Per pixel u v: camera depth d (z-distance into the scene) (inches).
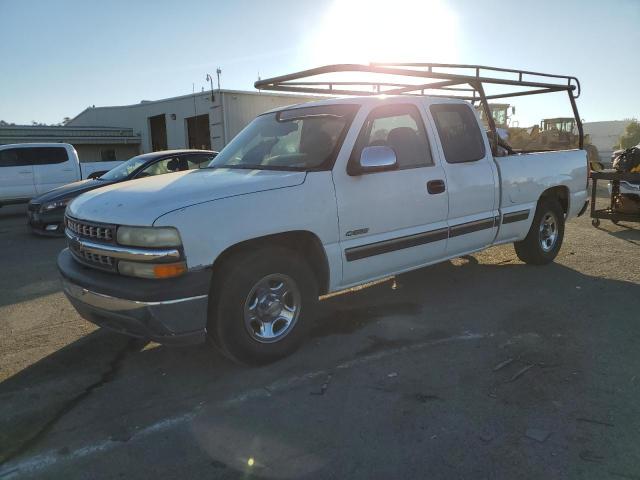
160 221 126.6
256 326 147.4
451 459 104.5
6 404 133.0
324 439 113.0
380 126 173.2
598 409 121.7
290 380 140.7
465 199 197.2
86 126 1403.8
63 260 156.8
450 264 261.3
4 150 574.6
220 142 895.1
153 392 137.2
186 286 127.3
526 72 234.2
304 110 184.7
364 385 136.7
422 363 148.7
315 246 156.3
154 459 108.0
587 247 298.5
